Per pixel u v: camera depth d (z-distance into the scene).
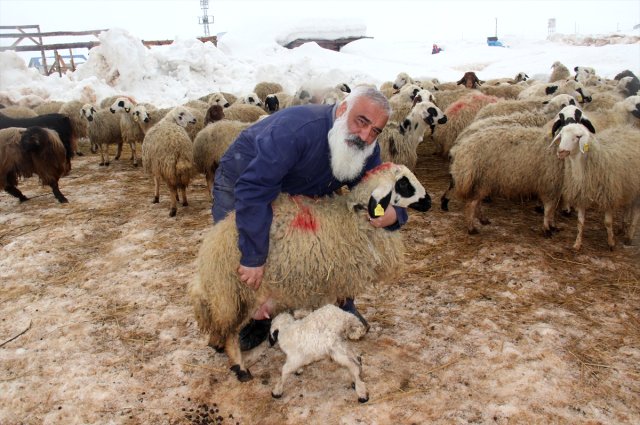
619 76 11.62
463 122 7.83
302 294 3.35
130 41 17.73
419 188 3.20
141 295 4.73
